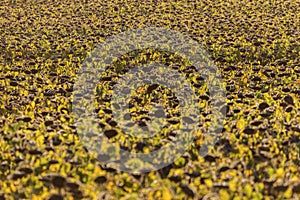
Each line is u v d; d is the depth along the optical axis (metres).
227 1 30.19
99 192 8.92
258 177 9.50
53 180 8.98
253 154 10.25
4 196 9.13
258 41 20.23
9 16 27.14
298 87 15.15
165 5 29.14
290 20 24.78
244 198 8.57
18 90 15.02
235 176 9.24
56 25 24.48
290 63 17.72
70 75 16.77
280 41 20.84
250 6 28.70
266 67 17.23
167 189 8.72
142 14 27.09
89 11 28.14
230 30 22.98
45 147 10.40
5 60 18.89
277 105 13.30
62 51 19.98
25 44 21.05
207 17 25.75
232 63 18.36
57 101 13.88
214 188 8.91
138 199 8.66
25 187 9.38
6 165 10.30
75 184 8.91
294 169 9.65
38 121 12.48
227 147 10.52
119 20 25.12
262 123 11.65
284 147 10.80
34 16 26.92
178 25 23.80
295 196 8.80
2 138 11.20
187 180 9.30
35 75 16.70
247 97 13.94
